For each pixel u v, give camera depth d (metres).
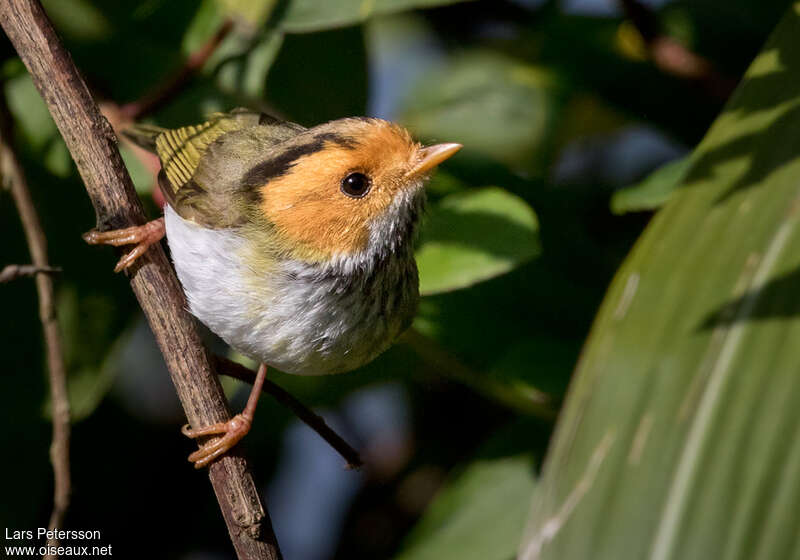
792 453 3.91
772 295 4.20
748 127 4.82
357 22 7.39
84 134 6.12
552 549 4.09
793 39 5.05
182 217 6.94
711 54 8.47
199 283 6.83
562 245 7.84
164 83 7.99
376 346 7.12
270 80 8.43
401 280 7.02
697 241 4.54
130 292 8.38
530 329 7.45
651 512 4.00
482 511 7.57
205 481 9.12
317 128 7.01
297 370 7.05
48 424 8.27
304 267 6.75
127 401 9.08
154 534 8.98
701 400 4.12
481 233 7.01
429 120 9.66
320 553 9.13
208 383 6.20
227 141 7.47
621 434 4.18
